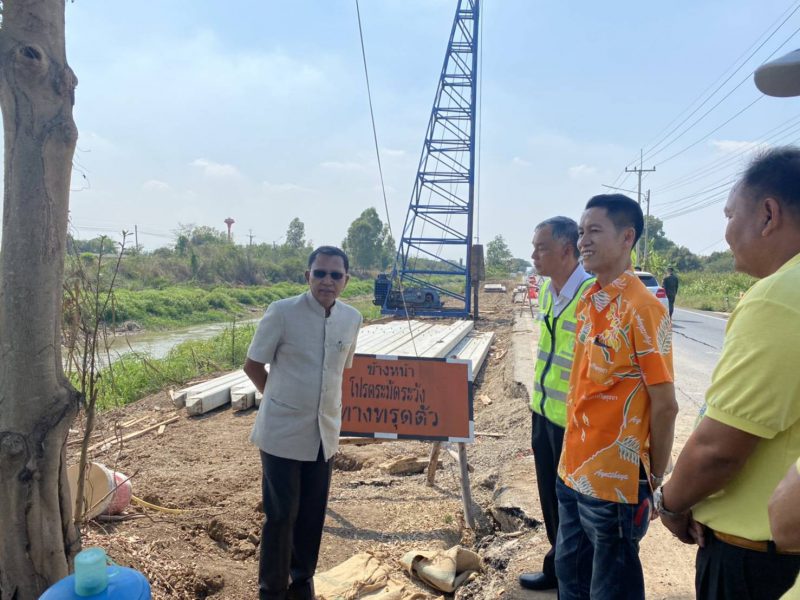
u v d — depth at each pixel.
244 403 7.91
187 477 5.38
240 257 45.34
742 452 1.57
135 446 6.37
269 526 3.17
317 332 3.24
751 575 1.63
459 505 5.08
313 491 3.33
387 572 3.92
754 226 1.68
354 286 47.06
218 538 4.32
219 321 27.97
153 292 28.28
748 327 1.53
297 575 3.41
